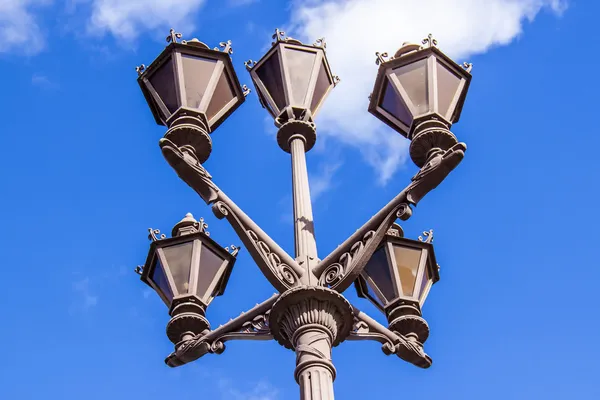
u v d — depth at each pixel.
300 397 5.23
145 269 7.05
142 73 6.96
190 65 6.79
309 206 6.28
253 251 5.69
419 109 6.51
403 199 5.77
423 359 6.22
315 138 6.83
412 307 6.75
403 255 7.05
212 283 6.82
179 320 6.41
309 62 7.15
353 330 5.96
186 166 5.77
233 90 7.06
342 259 5.74
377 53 6.93
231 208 5.76
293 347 5.54
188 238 6.95
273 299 6.09
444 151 6.22
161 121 6.88
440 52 6.82
